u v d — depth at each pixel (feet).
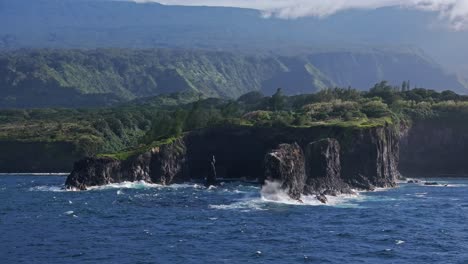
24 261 282.15
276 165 501.56
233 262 279.49
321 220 395.96
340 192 573.74
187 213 427.74
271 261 281.74
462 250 310.24
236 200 504.84
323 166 592.60
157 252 299.79
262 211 435.53
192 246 313.32
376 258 290.15
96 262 280.10
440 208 472.44
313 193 531.91
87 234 347.56
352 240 330.95
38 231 358.23
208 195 555.69
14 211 444.96
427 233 355.97
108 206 471.21
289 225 375.04
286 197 497.46
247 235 342.03
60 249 306.96
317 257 289.74
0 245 315.99
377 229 365.61
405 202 513.45
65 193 582.76
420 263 281.54
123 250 304.30
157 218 406.21
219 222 386.52
